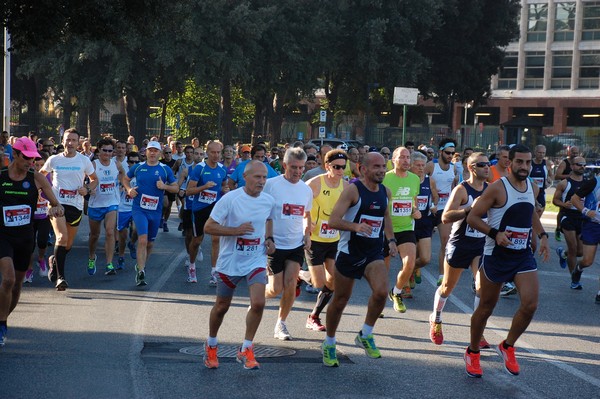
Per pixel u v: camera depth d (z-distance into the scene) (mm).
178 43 50656
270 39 55688
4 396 7633
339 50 61469
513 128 58500
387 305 13086
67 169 14492
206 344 8898
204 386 8125
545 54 92312
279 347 9969
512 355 8703
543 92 92625
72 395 7703
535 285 8539
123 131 59312
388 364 9258
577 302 13938
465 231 10375
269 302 13062
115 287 14094
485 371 9047
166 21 23562
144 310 12062
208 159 14977
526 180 8703
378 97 75000
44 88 71688
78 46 50906
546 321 12148
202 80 51969
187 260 16688
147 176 14469
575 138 57469
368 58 59750
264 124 75062
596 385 8531
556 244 22625
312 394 7934
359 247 9000
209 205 14570
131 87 54062
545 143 57656
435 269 17391
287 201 10250
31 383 8102
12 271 9492
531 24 92812
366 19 60562
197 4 50062
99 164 15406
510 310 12867
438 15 62531
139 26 23172
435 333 10328
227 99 58656
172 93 61781
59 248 13453
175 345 9930
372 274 9023
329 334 9125
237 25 51750
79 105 57062
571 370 9172
